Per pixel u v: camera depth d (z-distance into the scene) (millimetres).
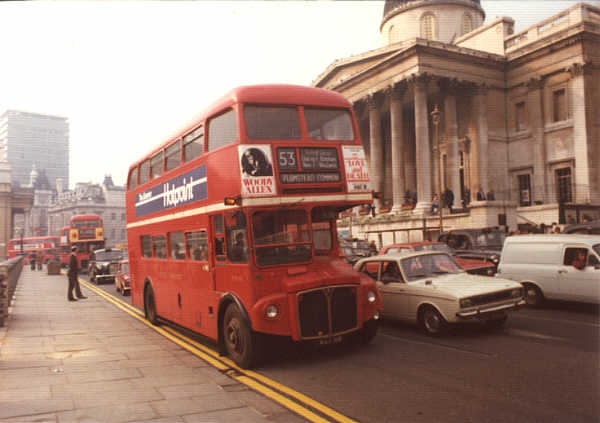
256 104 7859
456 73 37656
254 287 7512
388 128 48219
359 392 6223
